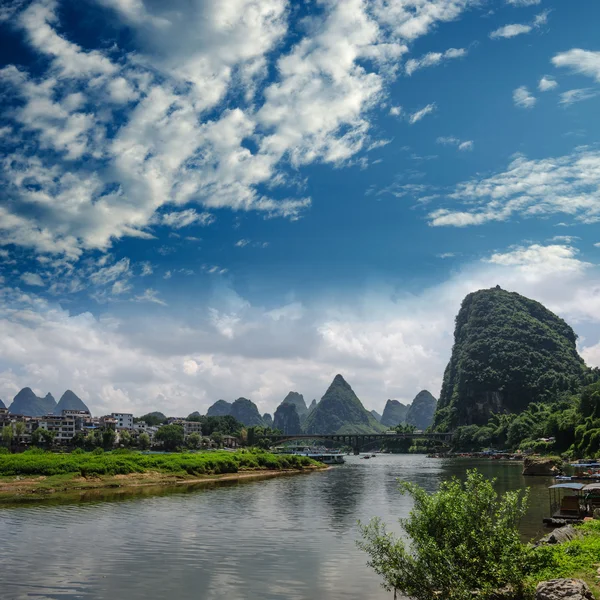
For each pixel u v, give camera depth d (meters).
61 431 182.25
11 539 30.66
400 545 16.48
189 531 33.41
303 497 54.47
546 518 32.41
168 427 195.12
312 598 19.30
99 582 21.56
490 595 14.62
